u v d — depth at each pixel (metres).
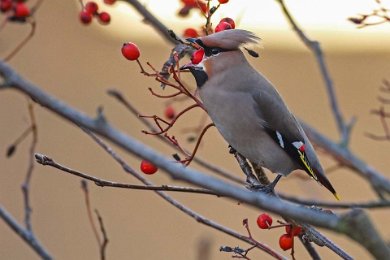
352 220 4.79
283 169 9.70
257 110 9.48
